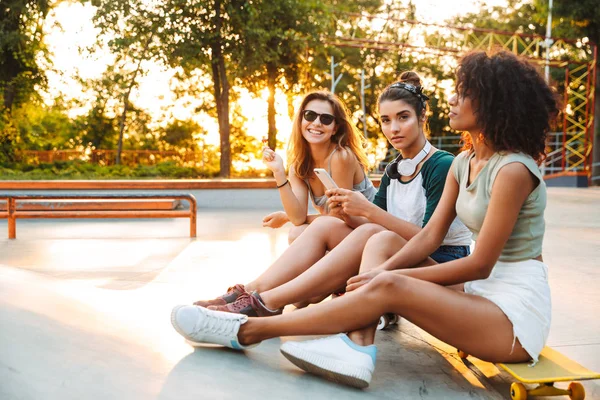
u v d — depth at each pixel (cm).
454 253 266
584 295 381
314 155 335
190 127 3156
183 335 220
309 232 264
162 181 1061
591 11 2134
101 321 226
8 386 154
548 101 204
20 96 2127
